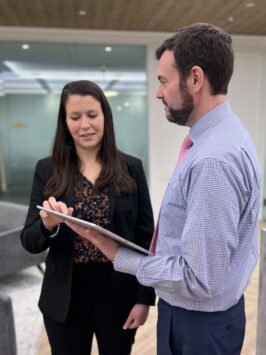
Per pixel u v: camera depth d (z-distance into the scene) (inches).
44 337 86.7
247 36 187.3
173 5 140.3
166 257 32.4
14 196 190.7
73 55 182.1
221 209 28.5
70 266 44.3
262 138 201.2
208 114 32.7
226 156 29.2
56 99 185.9
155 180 195.5
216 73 31.2
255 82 194.5
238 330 36.5
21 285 116.6
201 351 34.6
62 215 32.9
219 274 29.3
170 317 36.1
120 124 192.4
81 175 46.7
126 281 47.0
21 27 169.5
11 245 108.4
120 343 48.8
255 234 34.1
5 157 187.6
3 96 181.9
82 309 46.6
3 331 48.4
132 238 48.2
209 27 31.3
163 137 192.2
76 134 45.4
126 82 188.7
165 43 33.1
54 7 141.0
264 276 58.9
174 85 32.6
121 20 159.6
